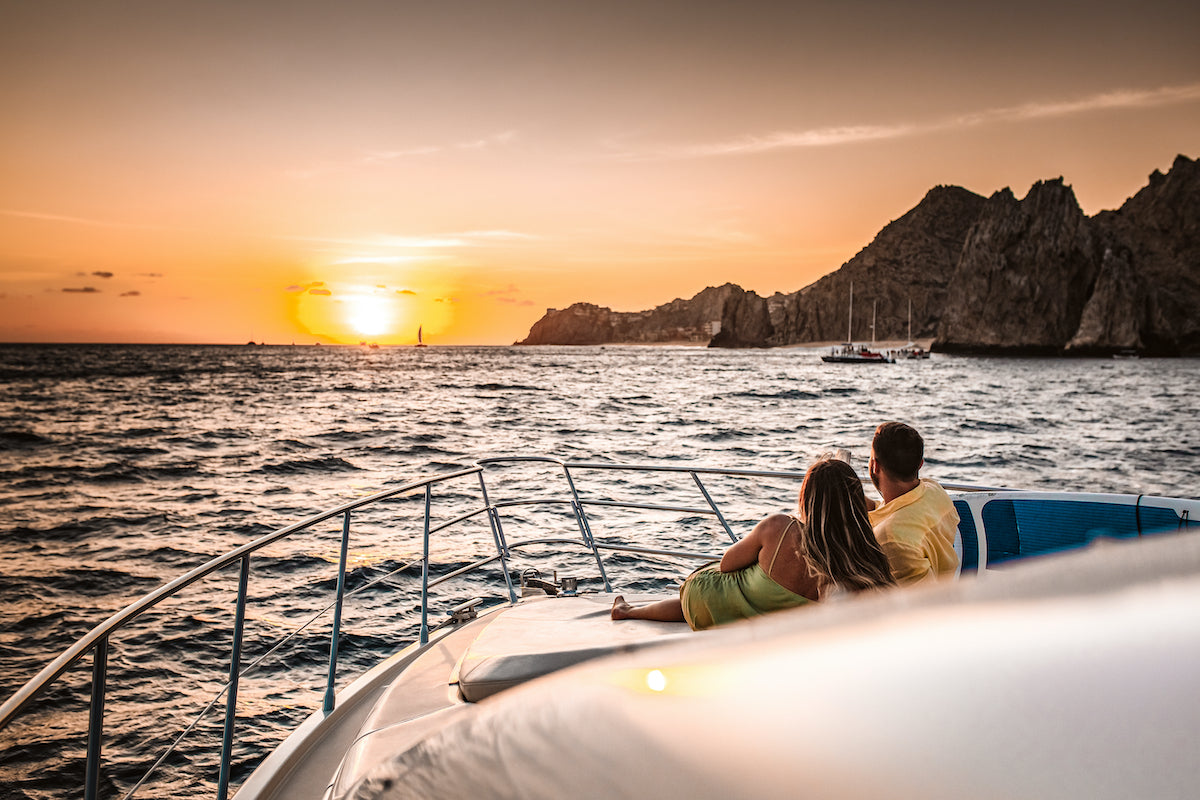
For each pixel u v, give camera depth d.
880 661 0.61
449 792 0.81
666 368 133.50
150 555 15.70
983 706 0.53
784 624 0.73
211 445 33.50
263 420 44.09
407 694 3.22
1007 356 175.75
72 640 11.21
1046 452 31.31
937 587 0.64
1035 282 173.25
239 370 113.31
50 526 18.34
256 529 18.03
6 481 24.80
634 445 33.06
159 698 9.00
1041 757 0.49
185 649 10.25
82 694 9.12
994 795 0.50
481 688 2.25
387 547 14.70
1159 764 0.45
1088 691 0.49
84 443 34.25
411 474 25.86
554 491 20.38
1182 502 3.71
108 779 7.53
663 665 0.77
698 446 32.66
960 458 29.81
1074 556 0.59
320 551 14.52
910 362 152.75
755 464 28.00
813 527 2.66
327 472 26.58
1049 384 82.50
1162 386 78.50
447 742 0.86
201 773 7.56
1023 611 0.57
